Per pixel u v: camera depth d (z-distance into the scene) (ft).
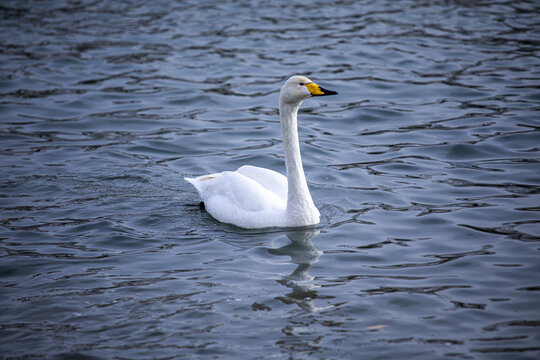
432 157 50.55
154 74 70.59
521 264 34.12
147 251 36.55
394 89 65.77
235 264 34.88
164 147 53.62
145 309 30.35
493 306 30.27
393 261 35.04
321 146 53.52
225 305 30.60
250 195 40.63
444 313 29.81
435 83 66.69
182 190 45.88
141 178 47.47
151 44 79.92
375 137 55.26
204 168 49.73
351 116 59.98
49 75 69.92
